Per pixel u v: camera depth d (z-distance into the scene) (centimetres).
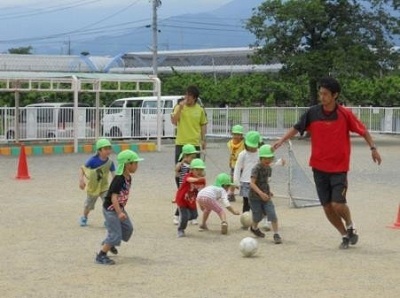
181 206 990
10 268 789
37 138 2644
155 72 4447
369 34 3288
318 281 735
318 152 905
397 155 2533
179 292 686
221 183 1039
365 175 1859
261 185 968
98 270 781
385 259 848
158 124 2644
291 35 3297
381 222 1127
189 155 1114
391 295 680
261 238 985
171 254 873
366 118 3488
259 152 997
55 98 3691
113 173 1066
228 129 3325
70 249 898
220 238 983
